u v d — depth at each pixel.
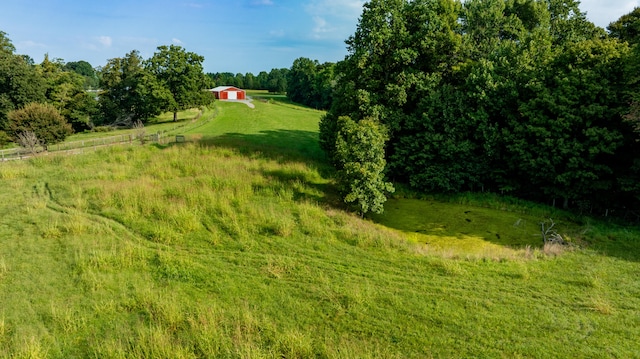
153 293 11.41
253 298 11.40
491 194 23.08
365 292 11.66
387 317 10.50
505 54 24.12
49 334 9.70
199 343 9.33
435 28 24.17
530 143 21.02
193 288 11.90
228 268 13.10
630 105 17.62
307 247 14.80
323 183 23.11
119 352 8.96
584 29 29.39
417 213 20.30
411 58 24.27
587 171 18.97
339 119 23.09
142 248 14.20
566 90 19.38
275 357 8.92
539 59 22.58
